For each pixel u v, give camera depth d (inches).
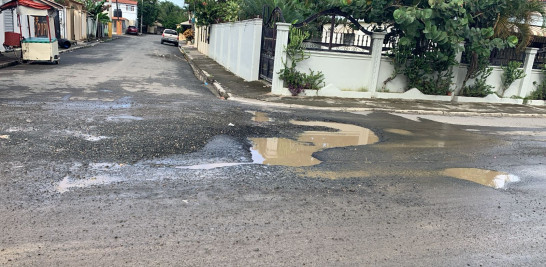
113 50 1159.6
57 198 165.2
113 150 231.8
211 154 239.5
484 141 333.7
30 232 137.7
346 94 536.7
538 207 191.0
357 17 523.2
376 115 437.4
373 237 150.6
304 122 363.3
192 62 1008.2
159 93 466.9
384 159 257.4
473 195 201.8
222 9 1011.9
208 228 148.9
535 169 257.1
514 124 445.7
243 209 167.0
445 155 278.4
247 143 272.4
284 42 505.0
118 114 327.6
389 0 492.1
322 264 129.9
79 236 137.3
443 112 488.7
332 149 274.2
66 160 210.5
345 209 174.4
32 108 330.0
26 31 933.2
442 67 551.8
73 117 306.2
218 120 336.5
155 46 1572.3
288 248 138.6
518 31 561.3
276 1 667.4
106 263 123.0
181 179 195.8
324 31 694.5
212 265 125.4
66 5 1251.2
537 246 151.8
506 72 613.3
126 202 165.8
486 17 533.0
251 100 470.9
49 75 546.9
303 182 204.1
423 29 507.2
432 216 173.0
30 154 215.3
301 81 517.3
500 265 136.4
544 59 649.6
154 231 144.0
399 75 560.4
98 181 185.8
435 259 137.7
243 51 696.4
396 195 195.2
